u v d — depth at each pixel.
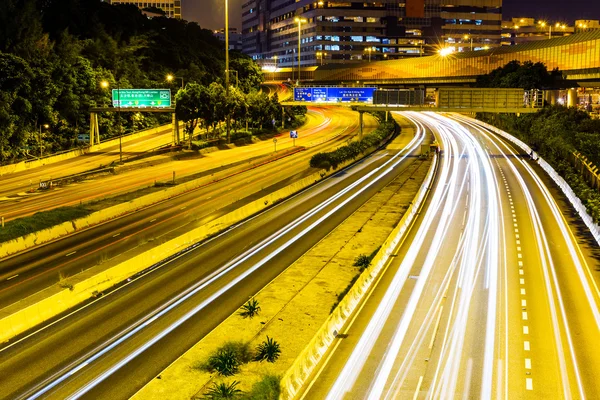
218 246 47.19
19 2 123.06
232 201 63.88
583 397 23.42
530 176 77.38
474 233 50.00
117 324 31.47
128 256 41.31
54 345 28.89
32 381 25.09
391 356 27.16
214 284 37.75
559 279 38.06
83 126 114.69
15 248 45.47
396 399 23.33
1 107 91.75
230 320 30.73
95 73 119.44
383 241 46.69
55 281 37.91
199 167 87.75
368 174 81.81
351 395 23.67
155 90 101.31
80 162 91.62
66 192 70.00
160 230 51.31
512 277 38.50
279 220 55.88
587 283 37.28
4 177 80.44
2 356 27.80
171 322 31.53
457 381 24.75
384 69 185.50
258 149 107.88
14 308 32.25
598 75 106.56
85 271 38.00
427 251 44.78
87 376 25.44
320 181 77.31
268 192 66.69
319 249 44.81
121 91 101.06
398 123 145.38
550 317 31.73
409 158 96.06
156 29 177.25
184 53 172.12
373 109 97.69
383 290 36.25
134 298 35.53
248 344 27.44
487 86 132.25
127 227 53.00
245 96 124.88
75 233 51.41
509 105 92.44
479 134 122.44
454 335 29.44
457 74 156.25
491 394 23.66
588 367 25.95
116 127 121.56
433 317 31.84
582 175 66.75
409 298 34.78
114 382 24.81
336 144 113.81
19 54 110.62
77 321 32.09
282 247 46.16
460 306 33.44
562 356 27.05
